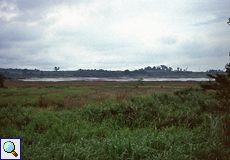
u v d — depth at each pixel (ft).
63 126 19.19
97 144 13.97
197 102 29.99
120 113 23.71
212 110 23.70
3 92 77.15
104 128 19.07
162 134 15.71
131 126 20.39
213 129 16.10
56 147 13.08
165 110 25.16
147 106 26.12
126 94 45.37
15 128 18.85
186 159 11.75
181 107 27.78
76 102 39.60
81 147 13.20
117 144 13.26
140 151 12.22
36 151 12.96
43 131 18.44
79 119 22.99
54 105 39.86
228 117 18.11
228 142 14.07
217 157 12.30
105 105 30.73
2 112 26.05
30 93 72.64
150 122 20.36
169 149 12.72
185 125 19.11
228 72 23.86
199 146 13.12
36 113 26.58
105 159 12.16
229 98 23.86
